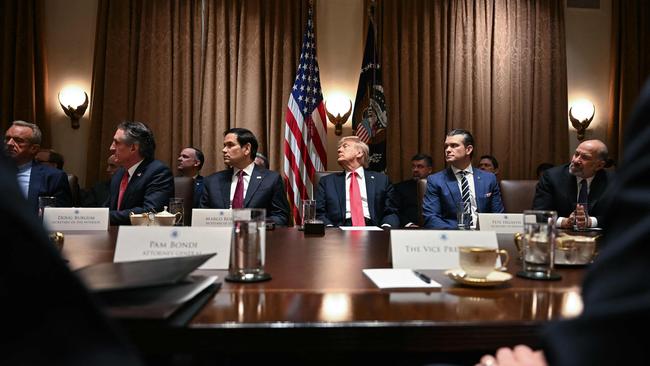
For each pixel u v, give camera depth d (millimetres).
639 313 301
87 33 4418
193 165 3957
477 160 4602
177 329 628
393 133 4504
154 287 701
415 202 4105
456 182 2873
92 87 4266
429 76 4578
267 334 647
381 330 662
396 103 4512
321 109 4203
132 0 4277
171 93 4324
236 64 4387
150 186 2570
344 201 2963
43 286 301
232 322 657
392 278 955
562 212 2865
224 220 1930
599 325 326
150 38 4301
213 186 2816
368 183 2994
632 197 331
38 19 4250
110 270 734
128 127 2598
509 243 1577
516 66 4672
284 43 4410
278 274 1025
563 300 809
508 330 678
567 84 4859
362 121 4309
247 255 974
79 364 305
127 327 604
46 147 4285
